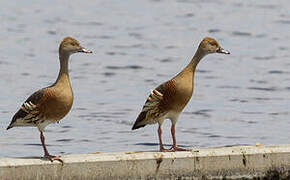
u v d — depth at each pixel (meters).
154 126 18.22
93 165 11.21
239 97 22.20
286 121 18.77
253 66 28.17
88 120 18.75
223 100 21.75
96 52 32.03
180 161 11.65
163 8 46.97
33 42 34.72
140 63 29.11
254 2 48.44
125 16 43.88
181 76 12.05
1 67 27.81
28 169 10.90
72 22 41.59
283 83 24.59
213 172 11.82
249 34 36.75
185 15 43.91
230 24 40.03
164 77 26.09
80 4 48.97
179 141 16.55
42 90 11.27
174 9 46.41
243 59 29.89
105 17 43.50
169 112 12.11
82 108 20.38
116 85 24.38
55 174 11.04
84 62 29.48
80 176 11.16
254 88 23.69
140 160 11.45
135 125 12.39
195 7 47.09
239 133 17.38
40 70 27.39
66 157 11.35
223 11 45.09
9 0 49.78
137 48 33.06
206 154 11.80
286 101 21.56
